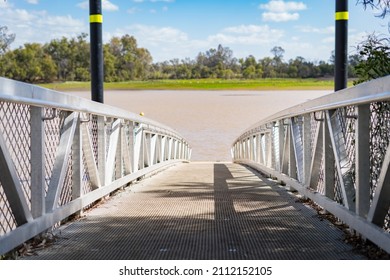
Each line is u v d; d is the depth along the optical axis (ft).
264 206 19.16
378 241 11.33
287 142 24.66
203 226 15.58
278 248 12.96
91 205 19.19
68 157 15.28
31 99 11.80
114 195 22.15
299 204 19.45
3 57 166.71
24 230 11.99
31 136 12.96
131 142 26.40
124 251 12.71
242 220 16.49
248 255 12.34
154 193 22.98
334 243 13.38
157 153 37.24
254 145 40.50
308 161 19.60
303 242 13.53
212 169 40.40
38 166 13.02
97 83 24.04
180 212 17.95
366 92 11.53
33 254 12.36
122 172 23.77
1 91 10.43
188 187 25.45
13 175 11.36
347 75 24.31
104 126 19.97
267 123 31.07
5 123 11.62
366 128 12.67
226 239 13.91
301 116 21.49
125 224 15.87
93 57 24.03
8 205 12.16
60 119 15.19
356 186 13.00
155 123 34.14
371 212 11.94
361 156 12.73
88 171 18.49
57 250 12.77
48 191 14.19
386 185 11.07
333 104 14.02
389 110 11.97
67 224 15.71
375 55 15.10
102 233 14.62
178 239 13.92
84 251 12.69
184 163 57.31
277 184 26.30
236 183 27.43
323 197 16.61
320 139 17.28
